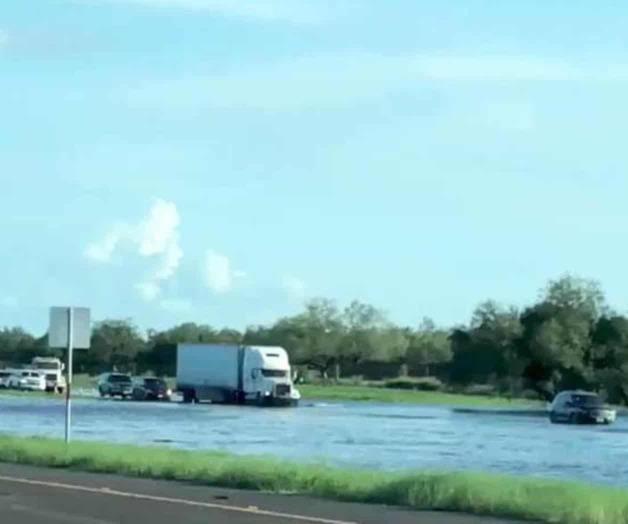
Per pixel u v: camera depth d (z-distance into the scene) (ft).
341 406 491.72
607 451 240.12
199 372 465.47
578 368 545.44
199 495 111.65
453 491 106.73
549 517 98.99
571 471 186.09
